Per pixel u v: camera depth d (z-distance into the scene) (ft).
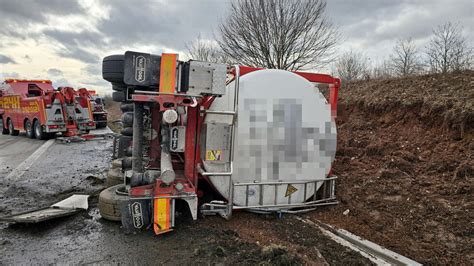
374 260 10.34
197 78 11.43
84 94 48.32
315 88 14.25
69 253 11.03
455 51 48.88
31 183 21.16
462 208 12.52
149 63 11.42
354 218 13.75
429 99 19.94
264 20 49.52
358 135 23.04
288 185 13.96
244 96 13.19
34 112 46.88
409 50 62.03
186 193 12.17
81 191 19.19
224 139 12.76
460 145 16.48
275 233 12.27
